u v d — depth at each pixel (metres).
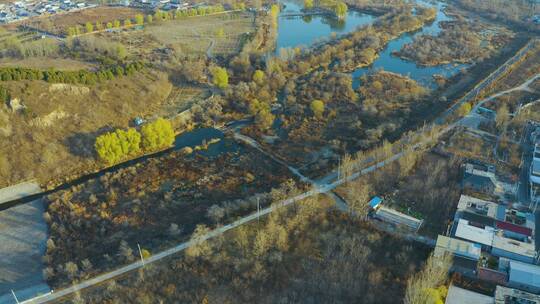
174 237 157.38
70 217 168.88
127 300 133.50
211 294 136.12
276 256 145.62
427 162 197.50
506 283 136.75
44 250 155.88
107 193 180.62
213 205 169.62
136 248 153.25
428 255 148.62
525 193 178.00
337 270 142.25
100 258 150.50
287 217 162.75
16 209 176.12
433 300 119.56
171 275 142.00
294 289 137.88
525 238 151.75
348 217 164.88
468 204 167.88
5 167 189.88
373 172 190.88
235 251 150.25
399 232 158.12
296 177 189.50
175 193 182.62
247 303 133.62
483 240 150.12
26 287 140.38
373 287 136.88
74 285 139.00
